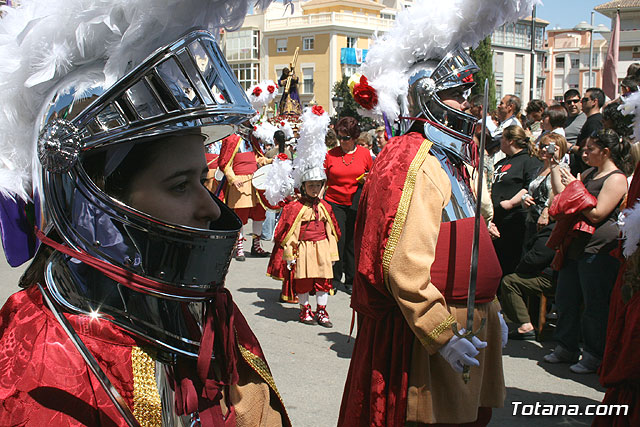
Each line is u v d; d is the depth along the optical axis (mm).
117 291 958
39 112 998
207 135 1147
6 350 908
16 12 1074
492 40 36844
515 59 38781
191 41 982
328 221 5598
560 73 50188
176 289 1000
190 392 991
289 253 5512
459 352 2262
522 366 4648
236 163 8281
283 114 11422
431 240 2312
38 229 1012
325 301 5582
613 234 4203
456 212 2463
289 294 5602
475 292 2455
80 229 950
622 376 2594
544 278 5043
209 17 1045
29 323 925
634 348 2541
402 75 2631
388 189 2375
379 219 2367
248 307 6105
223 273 1088
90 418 888
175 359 1009
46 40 971
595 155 4316
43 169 952
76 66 993
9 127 1019
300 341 5117
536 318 5262
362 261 2404
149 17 953
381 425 2438
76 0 965
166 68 956
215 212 1062
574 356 4672
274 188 6504
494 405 2625
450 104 2568
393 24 2695
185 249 996
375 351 2482
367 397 2518
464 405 2432
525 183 5453
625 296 2688
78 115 936
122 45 948
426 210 2336
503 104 7379
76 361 902
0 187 1010
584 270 4328
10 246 1051
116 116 938
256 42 32094
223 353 1101
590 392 4160
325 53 32406
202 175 1102
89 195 950
